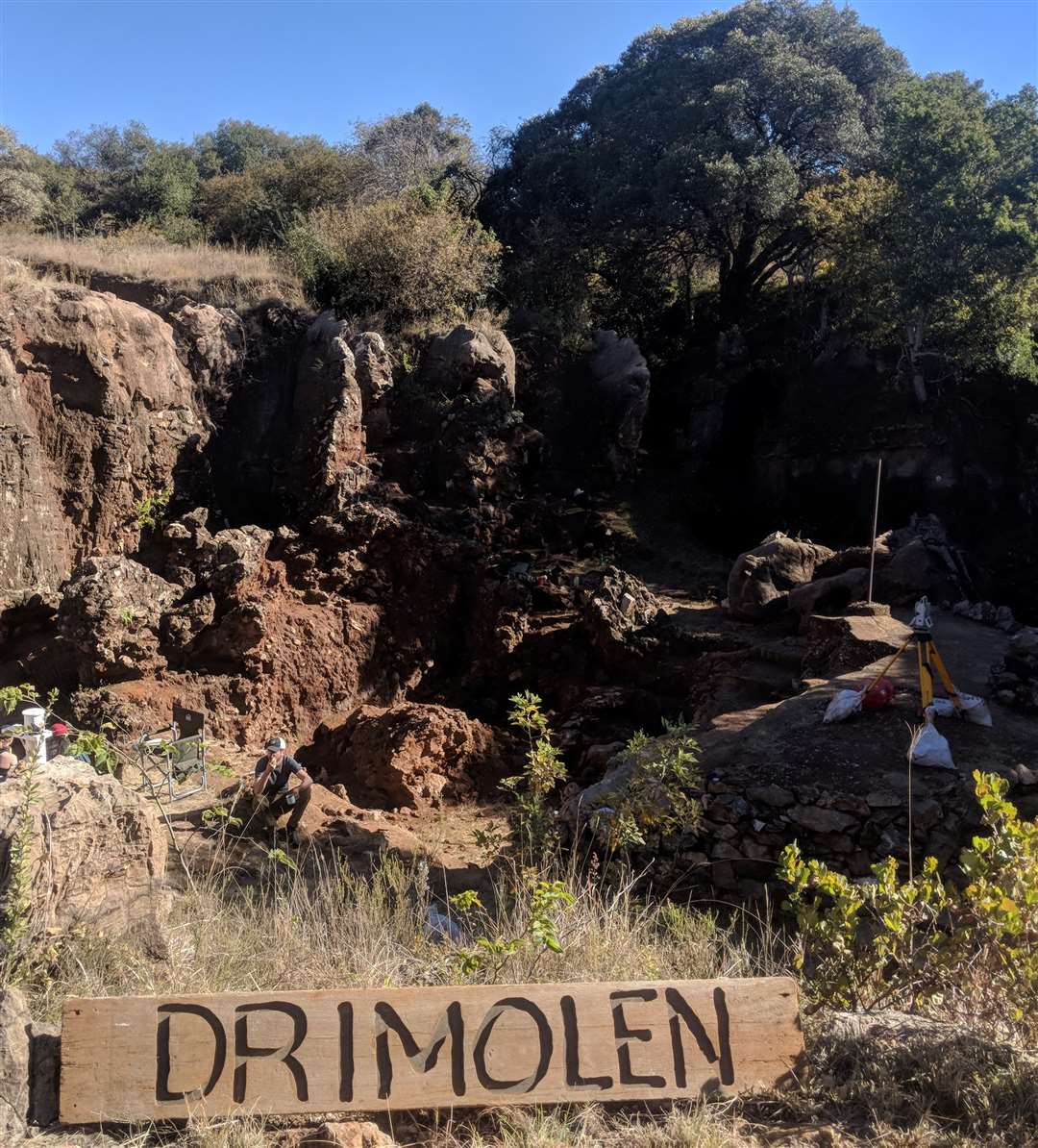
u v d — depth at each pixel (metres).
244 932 5.44
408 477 21.27
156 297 22.36
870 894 5.18
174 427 19.88
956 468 25.28
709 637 17.53
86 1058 3.61
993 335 25.41
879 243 27.45
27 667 16.20
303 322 22.47
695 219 32.75
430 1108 3.73
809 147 34.59
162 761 11.60
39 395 18.30
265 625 16.84
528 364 25.33
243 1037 3.71
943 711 9.72
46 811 4.66
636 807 7.75
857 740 9.48
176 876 7.29
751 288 34.72
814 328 30.66
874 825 8.20
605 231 32.56
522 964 4.86
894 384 26.67
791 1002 4.06
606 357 25.91
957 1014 4.82
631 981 4.13
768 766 8.93
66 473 18.45
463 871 9.12
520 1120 3.70
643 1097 3.83
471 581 19.81
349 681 17.92
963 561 18.20
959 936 4.88
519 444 22.31
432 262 24.39
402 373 22.23
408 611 19.20
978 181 26.20
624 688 17.05
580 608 19.80
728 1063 3.94
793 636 17.06
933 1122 3.81
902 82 35.28
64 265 22.77
